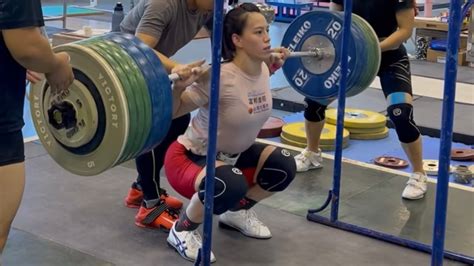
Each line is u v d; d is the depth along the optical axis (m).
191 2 2.98
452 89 2.13
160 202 3.34
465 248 3.19
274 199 3.75
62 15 9.41
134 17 3.10
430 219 3.53
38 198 3.64
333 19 3.49
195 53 8.14
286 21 10.98
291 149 4.67
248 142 2.96
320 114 4.12
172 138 3.21
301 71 3.69
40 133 2.51
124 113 2.26
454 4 2.08
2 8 1.88
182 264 2.99
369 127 5.06
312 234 3.34
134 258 3.02
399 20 3.70
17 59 1.96
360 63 3.42
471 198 3.81
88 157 2.41
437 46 7.80
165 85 2.40
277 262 3.03
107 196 3.72
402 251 3.18
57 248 3.08
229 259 3.04
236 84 2.80
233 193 2.76
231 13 2.79
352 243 3.25
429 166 4.40
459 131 5.06
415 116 5.50
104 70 2.25
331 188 3.76
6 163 2.04
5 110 2.00
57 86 2.16
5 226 2.12
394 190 3.94
